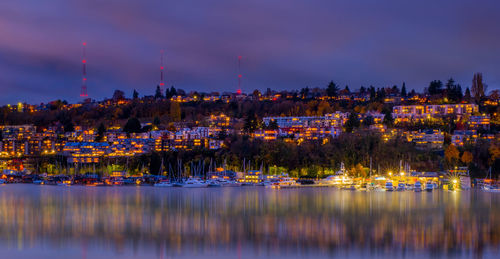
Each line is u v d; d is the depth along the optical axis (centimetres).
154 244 13750
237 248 13325
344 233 15112
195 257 12525
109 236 14812
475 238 14462
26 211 19950
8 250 13138
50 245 13688
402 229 15762
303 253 12862
